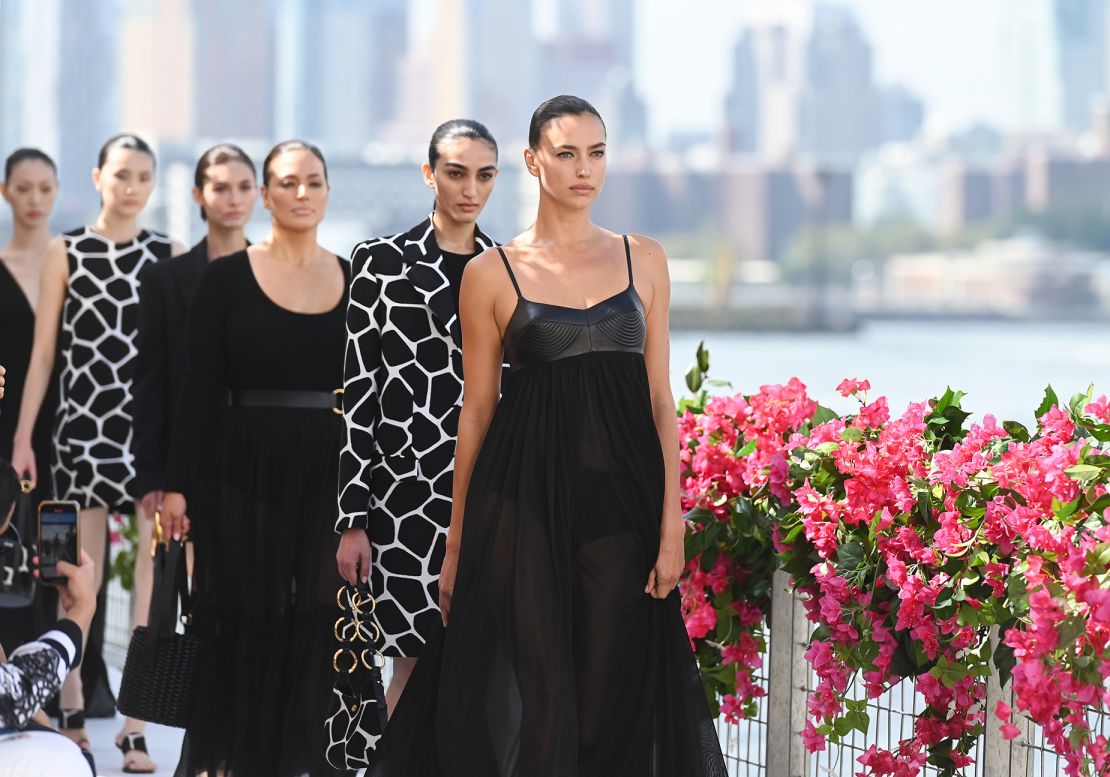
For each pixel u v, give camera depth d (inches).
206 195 382.6
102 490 410.9
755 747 341.4
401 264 295.7
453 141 297.6
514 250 250.8
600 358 244.8
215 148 385.1
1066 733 228.4
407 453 293.0
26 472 405.1
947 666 250.5
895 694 316.8
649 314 254.5
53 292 412.5
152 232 423.5
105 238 415.8
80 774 203.6
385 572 293.0
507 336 248.2
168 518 320.5
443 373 294.8
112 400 412.5
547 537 240.7
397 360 293.9
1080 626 221.5
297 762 307.6
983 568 242.5
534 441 243.3
